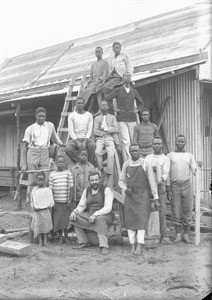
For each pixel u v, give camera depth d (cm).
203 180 1090
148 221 684
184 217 748
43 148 827
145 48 1293
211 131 1128
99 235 675
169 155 763
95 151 835
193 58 1080
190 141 1066
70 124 824
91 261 622
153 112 1123
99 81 910
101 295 490
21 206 1120
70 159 846
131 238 674
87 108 942
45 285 523
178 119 1089
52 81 1406
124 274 561
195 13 1338
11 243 680
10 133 1478
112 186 833
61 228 726
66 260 629
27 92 1327
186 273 551
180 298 482
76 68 1403
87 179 768
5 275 560
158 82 1126
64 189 736
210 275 541
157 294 490
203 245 713
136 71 1196
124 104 870
